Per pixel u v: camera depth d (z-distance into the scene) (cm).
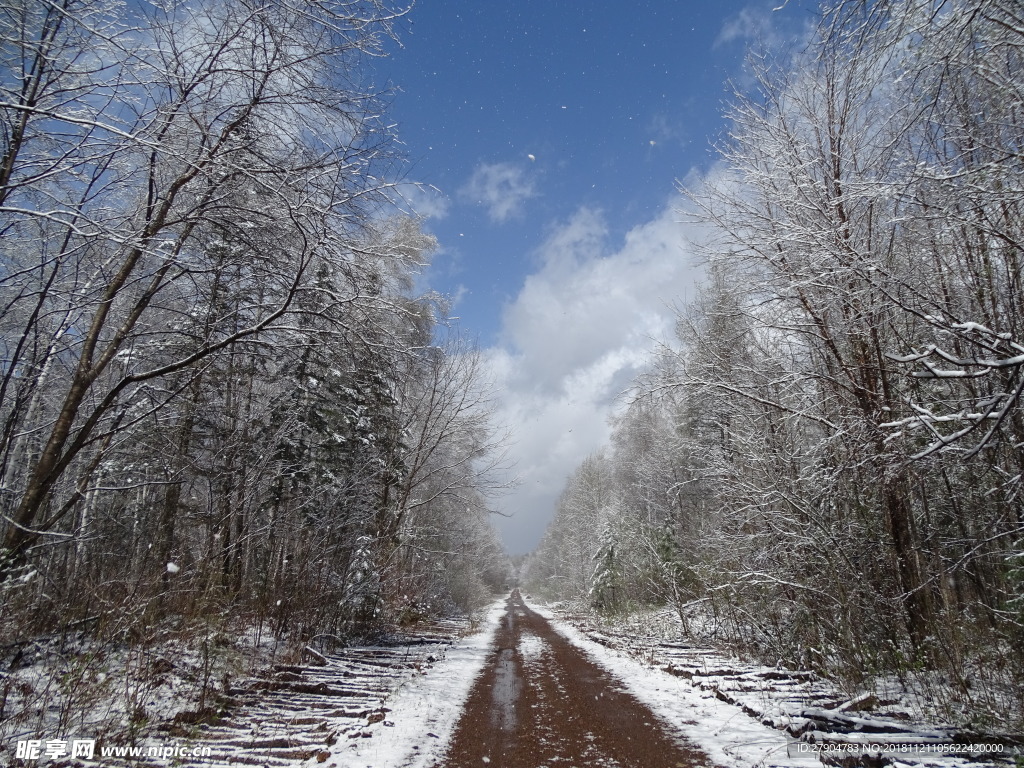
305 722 639
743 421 1259
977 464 793
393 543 1786
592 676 974
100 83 659
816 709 670
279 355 953
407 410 2050
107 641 689
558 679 950
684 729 627
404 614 1817
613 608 2544
